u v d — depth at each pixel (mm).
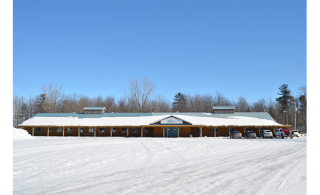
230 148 19609
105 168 10148
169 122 44250
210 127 45438
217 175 8547
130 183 7383
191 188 6766
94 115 49812
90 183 7418
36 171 9445
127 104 72000
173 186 6996
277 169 9672
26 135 33375
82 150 17422
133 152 16422
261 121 45531
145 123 45562
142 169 9859
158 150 17891
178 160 12531
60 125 44781
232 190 6562
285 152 16266
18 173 9023
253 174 8703
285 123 78062
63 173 9070
